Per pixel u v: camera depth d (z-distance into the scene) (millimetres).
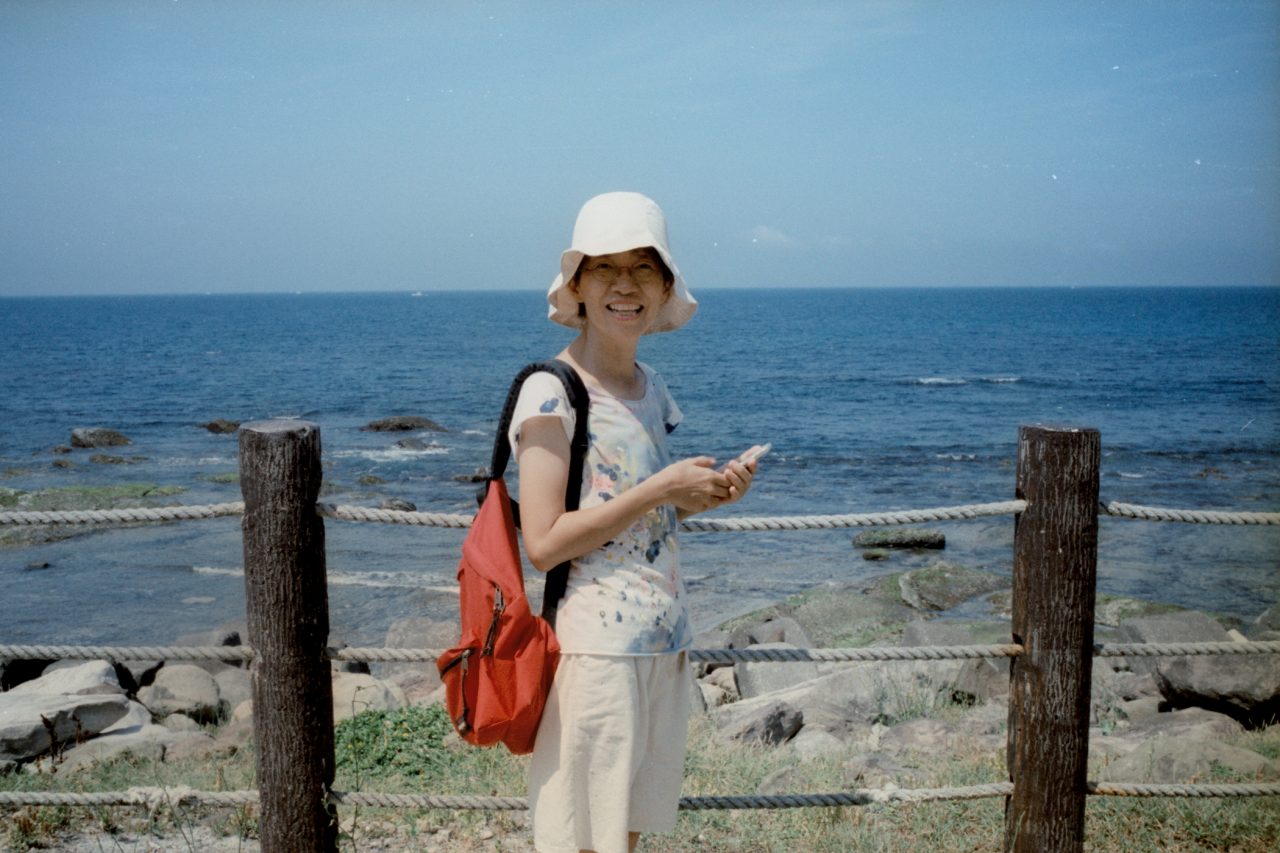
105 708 5672
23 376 53469
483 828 3893
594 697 2422
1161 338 80375
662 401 2723
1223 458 27109
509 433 2484
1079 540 2928
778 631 10773
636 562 2465
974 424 34406
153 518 2881
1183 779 4289
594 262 2451
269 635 2836
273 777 2900
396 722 4988
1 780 4570
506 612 2379
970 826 3842
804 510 20875
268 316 156250
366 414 38750
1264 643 3082
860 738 6168
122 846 3682
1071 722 2996
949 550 16719
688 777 4516
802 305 199000
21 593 13742
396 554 15383
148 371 57156
